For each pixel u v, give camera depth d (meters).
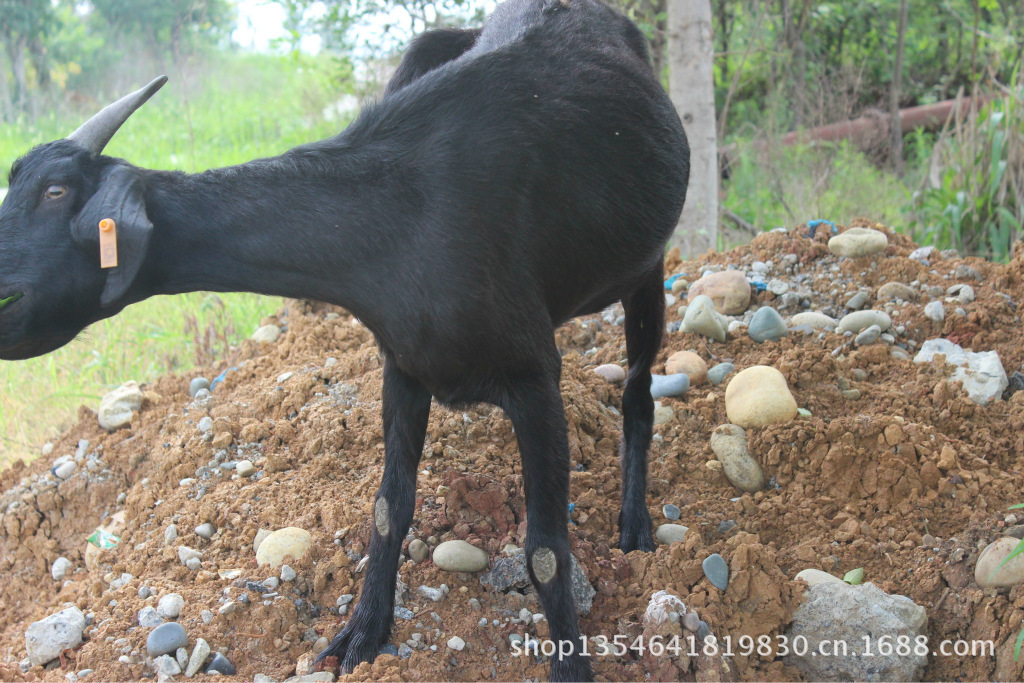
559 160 1.57
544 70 1.61
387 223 1.46
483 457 1.89
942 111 5.23
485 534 1.73
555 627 1.54
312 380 2.11
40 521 2.01
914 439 1.86
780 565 1.75
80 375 2.63
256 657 1.59
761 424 1.96
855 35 5.79
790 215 3.62
